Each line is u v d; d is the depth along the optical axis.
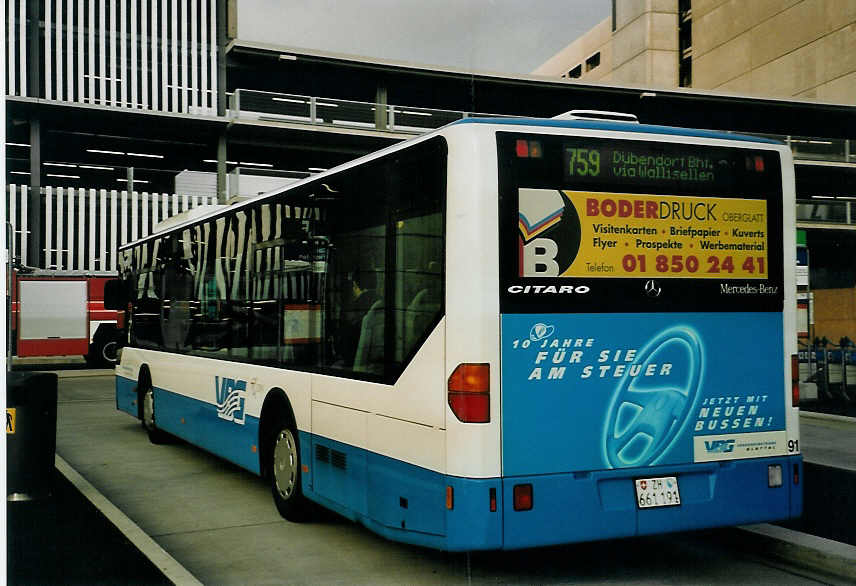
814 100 42.03
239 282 8.48
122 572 5.63
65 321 29.45
